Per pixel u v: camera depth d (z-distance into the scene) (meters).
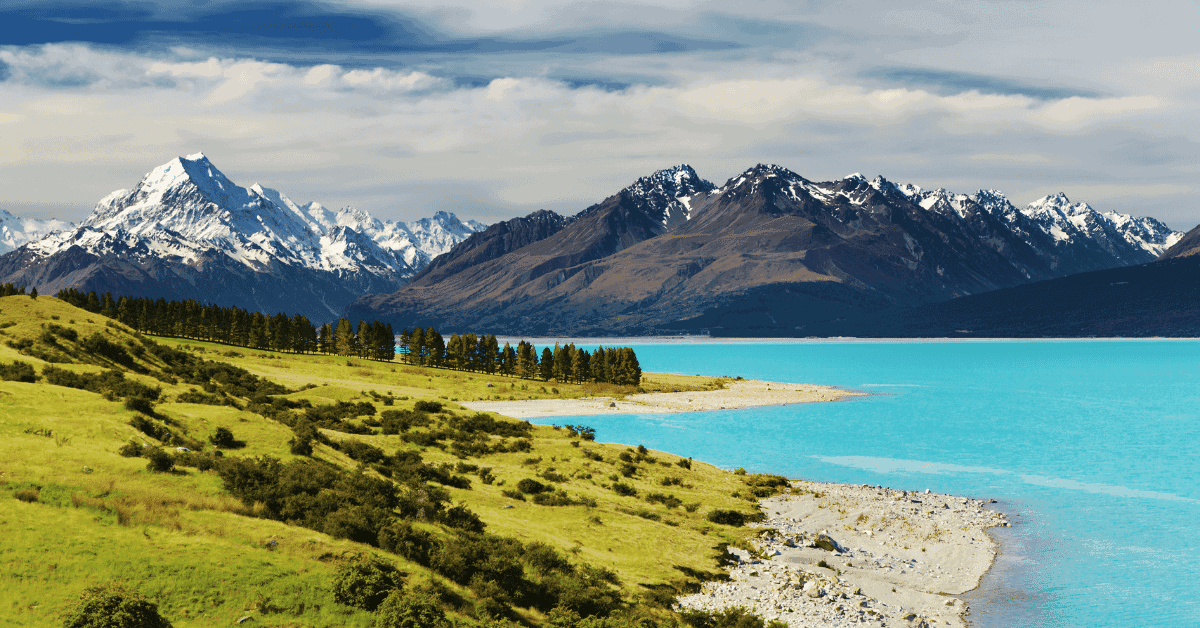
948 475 121.12
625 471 99.50
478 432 118.12
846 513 89.75
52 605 38.09
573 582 54.28
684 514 83.88
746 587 62.62
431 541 54.78
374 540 53.19
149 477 53.66
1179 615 60.84
